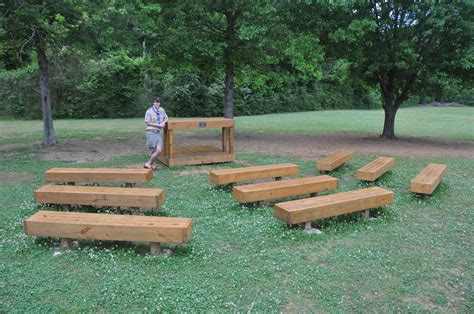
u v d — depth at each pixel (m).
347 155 9.18
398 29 12.99
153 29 12.55
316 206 4.95
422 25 12.45
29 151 11.09
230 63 14.48
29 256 4.23
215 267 4.02
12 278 3.73
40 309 3.23
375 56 13.02
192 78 28.00
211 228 5.08
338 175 8.35
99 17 10.09
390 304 3.43
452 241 4.87
